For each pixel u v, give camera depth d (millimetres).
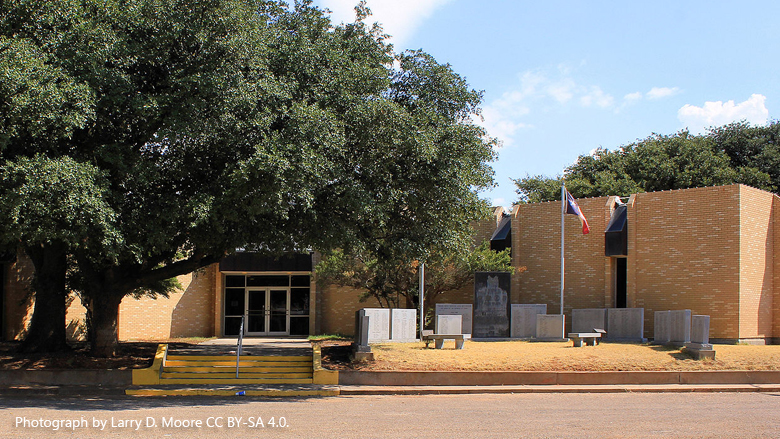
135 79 15062
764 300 25844
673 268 26203
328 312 32938
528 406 13711
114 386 16312
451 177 16656
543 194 45281
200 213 13891
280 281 32844
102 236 13562
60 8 14469
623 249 27406
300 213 16156
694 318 19938
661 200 26828
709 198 25500
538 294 29672
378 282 28562
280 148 14203
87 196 12953
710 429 10961
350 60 17297
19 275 26734
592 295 28297
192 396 15375
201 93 14203
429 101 18047
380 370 17312
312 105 15281
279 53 16109
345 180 15500
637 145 47438
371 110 15328
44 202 12688
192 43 14758
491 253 28281
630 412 12828
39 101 12727
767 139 45938
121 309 28438
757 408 13438
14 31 14398
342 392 15914
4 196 12609
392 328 23500
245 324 32375
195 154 15609
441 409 13250
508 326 26172
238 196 14156
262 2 17312
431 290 29156
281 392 15734
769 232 26484
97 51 14000
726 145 46500
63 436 10031
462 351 19953
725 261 24859
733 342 24312
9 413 12203
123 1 15461
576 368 17828
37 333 18969
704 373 17328
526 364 17984
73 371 16641
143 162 14594
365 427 11016
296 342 25594
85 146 15328
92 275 18766
